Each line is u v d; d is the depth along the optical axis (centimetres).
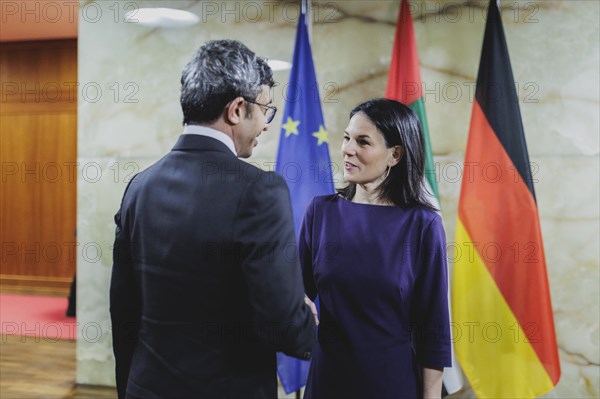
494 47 259
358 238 145
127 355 133
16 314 547
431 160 260
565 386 280
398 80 270
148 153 325
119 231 131
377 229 145
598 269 276
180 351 117
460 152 289
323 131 277
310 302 142
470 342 258
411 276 142
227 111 121
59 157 686
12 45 682
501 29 260
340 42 300
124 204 131
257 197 115
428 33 292
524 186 252
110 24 328
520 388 252
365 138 147
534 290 250
